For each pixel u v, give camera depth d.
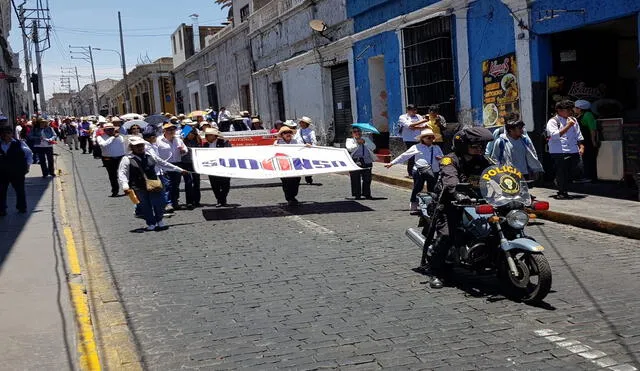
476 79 14.48
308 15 22.92
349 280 6.93
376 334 5.22
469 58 14.69
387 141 19.64
